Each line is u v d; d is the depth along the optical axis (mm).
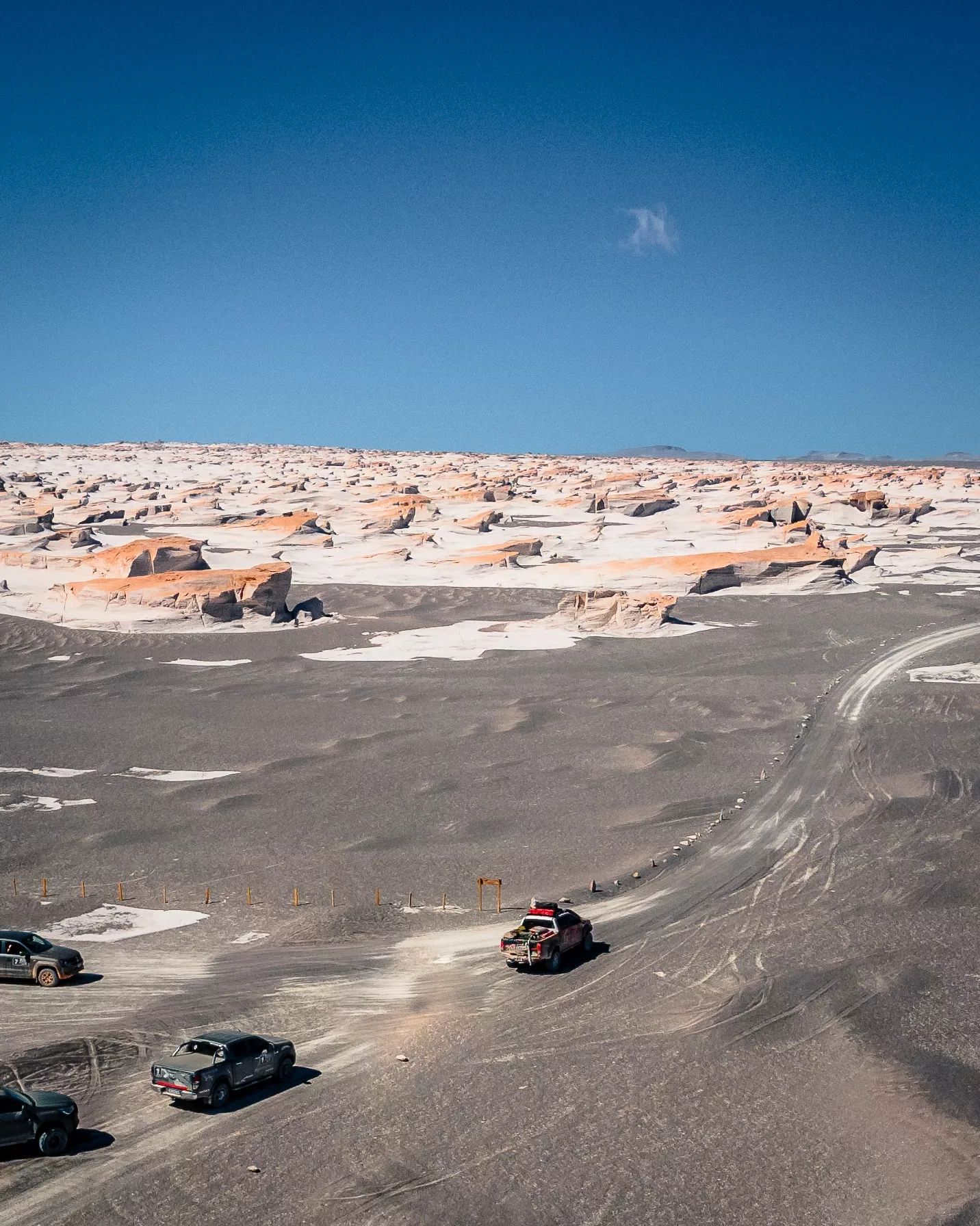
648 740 70625
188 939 39688
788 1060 29469
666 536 191500
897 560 169750
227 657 102875
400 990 34531
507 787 60875
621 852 49375
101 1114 26328
